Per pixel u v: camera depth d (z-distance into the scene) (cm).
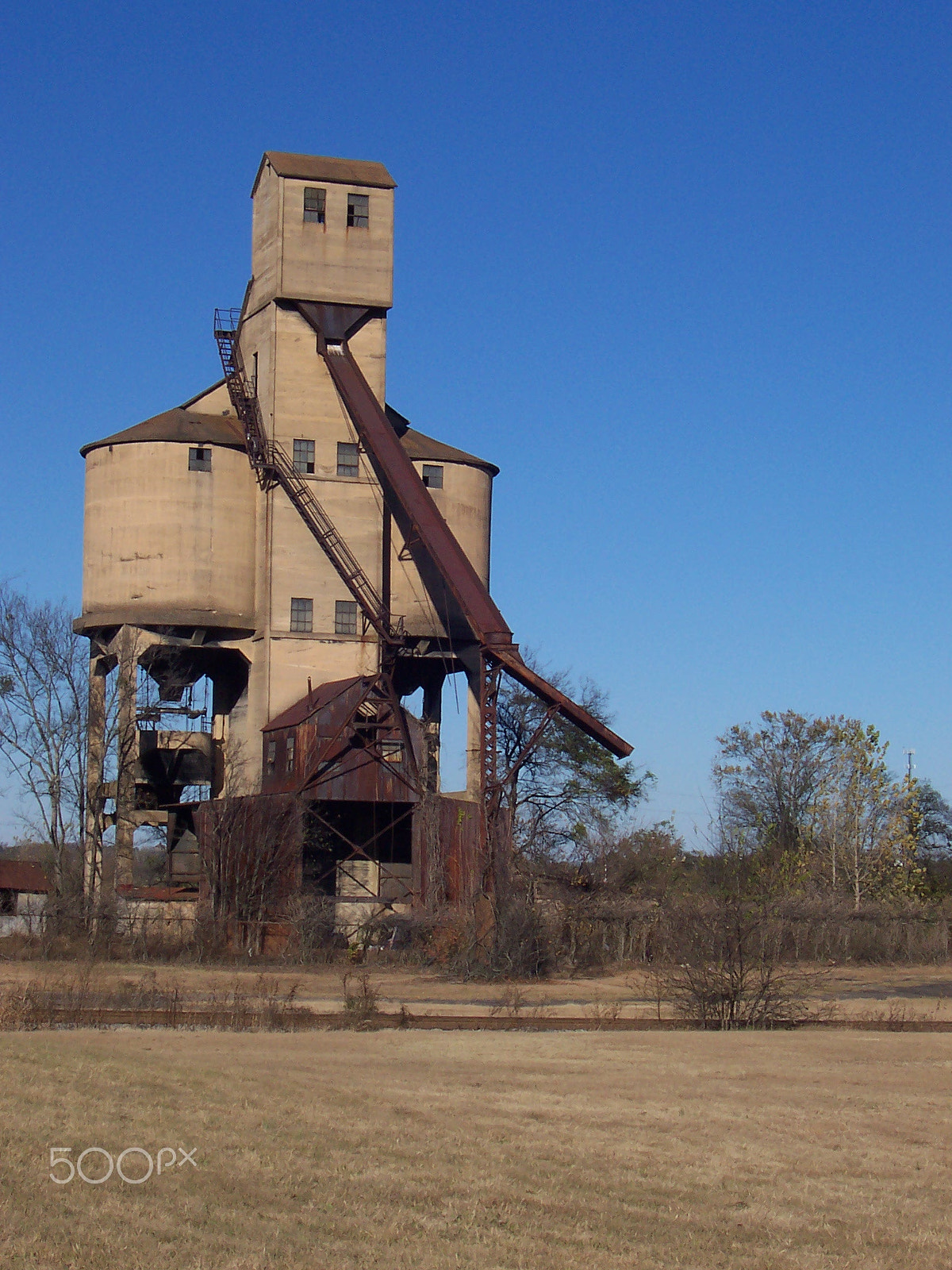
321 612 6775
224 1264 1359
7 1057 2295
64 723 6656
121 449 6806
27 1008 3103
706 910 4088
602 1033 3148
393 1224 1512
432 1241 1466
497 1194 1645
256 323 7075
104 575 6775
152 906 6022
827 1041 3031
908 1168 1872
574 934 5425
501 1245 1462
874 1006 4097
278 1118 1947
